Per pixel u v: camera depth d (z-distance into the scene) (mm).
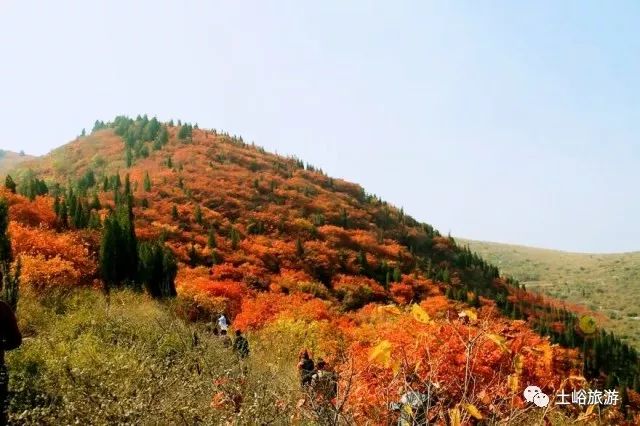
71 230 52594
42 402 5328
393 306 3180
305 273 87625
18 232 34438
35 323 10852
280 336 15008
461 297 94688
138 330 10078
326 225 123688
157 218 101438
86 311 11516
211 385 5281
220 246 87938
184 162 163000
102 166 176250
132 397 4938
